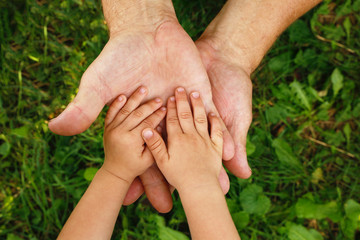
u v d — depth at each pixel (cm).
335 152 191
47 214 171
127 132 121
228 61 150
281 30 162
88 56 191
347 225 170
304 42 198
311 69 199
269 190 184
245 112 142
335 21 205
